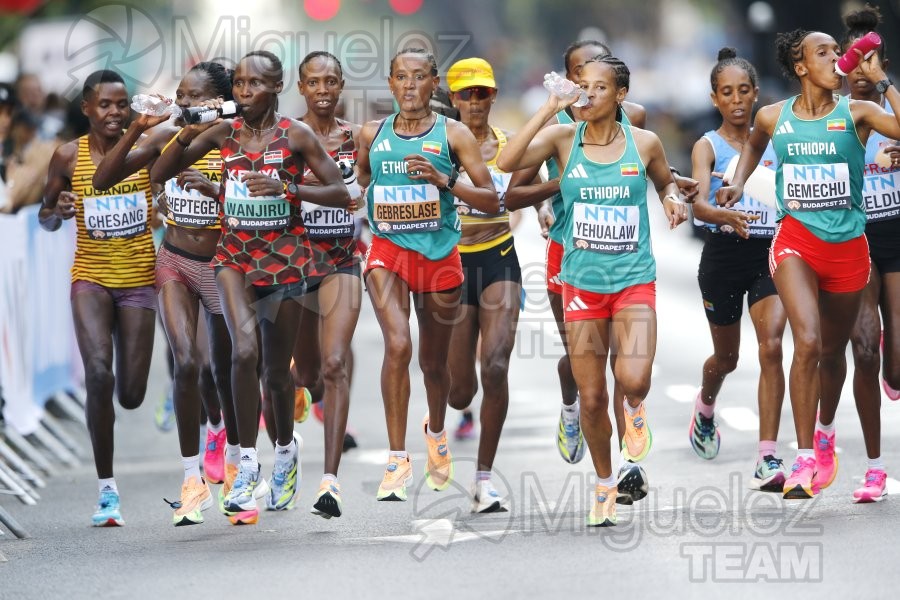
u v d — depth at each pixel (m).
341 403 26.62
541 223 31.25
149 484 34.31
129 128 26.72
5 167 41.16
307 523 27.75
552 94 25.27
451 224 27.69
